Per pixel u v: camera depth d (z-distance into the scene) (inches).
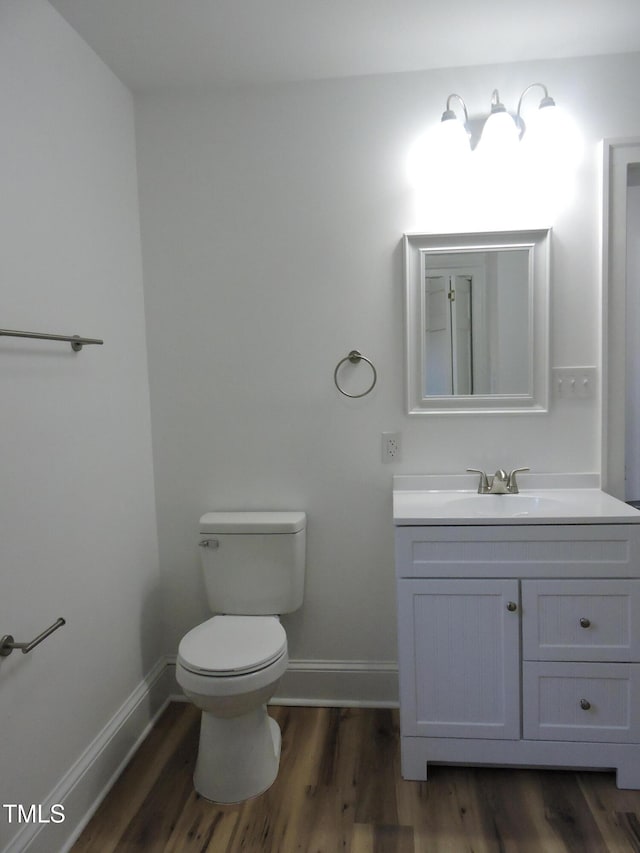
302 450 83.6
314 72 77.0
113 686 72.1
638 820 61.1
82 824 62.1
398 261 79.4
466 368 80.0
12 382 53.0
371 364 80.9
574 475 79.4
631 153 74.8
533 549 64.8
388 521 83.0
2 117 52.5
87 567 66.2
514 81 76.1
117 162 76.3
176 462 85.8
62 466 61.3
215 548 80.4
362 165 79.0
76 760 62.7
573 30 68.7
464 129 73.3
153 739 78.4
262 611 80.7
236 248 81.9
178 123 81.0
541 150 74.5
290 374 82.7
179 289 83.3
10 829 51.1
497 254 78.1
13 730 51.9
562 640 65.4
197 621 87.8
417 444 81.7
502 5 63.5
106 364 72.0
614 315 77.1
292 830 61.1
